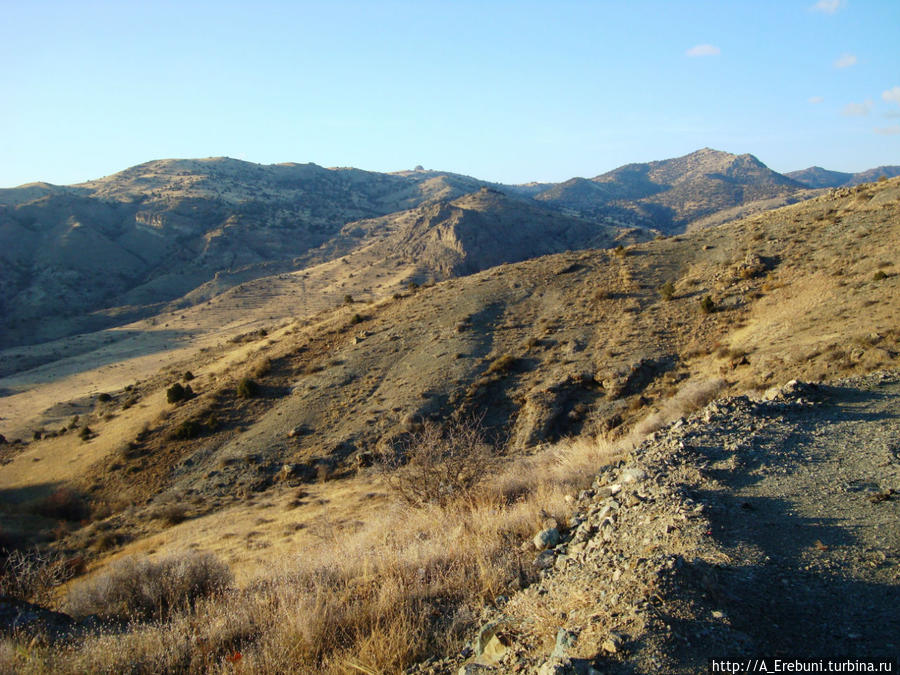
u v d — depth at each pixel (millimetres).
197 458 39688
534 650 3328
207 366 63281
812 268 37625
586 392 35469
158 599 7215
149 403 54031
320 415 41031
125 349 130750
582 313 46312
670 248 55750
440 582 5188
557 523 6172
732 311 37844
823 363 20656
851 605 3305
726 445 7133
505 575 5012
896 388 9008
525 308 50812
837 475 5680
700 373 31531
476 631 4121
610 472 7305
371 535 8562
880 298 27000
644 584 3451
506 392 37875
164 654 4617
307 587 5746
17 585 6930
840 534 4301
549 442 31422
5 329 187500
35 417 84750
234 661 4258
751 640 2959
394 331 52000
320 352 52594
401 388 41250
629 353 37188
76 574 12445
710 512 4832
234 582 8156
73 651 4840
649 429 20922
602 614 3324
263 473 35750
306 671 4012
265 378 49562
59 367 119812
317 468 34625
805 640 2988
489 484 9188
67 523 35125
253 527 24797
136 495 37156
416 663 3920
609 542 4887
